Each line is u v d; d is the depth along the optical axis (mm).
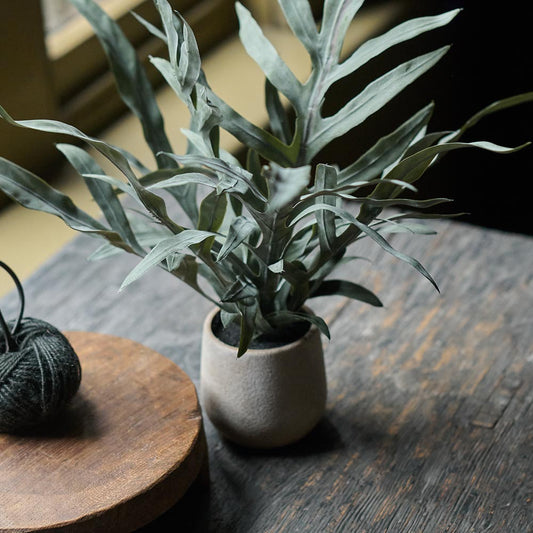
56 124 970
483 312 1314
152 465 1033
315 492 1098
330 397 1206
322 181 996
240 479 1115
